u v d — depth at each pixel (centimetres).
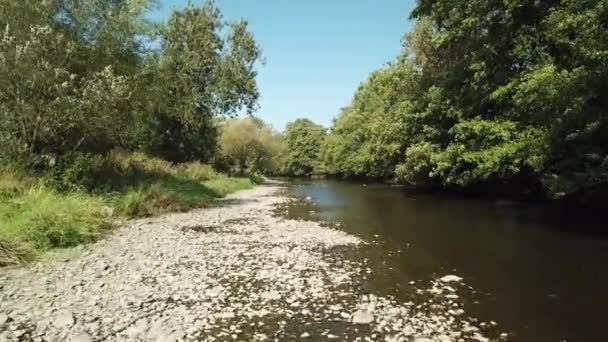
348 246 1294
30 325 654
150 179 2316
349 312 735
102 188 1867
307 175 9575
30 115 1647
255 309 744
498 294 831
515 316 715
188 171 3503
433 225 1705
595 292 838
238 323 679
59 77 1673
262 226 1675
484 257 1142
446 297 815
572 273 975
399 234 1498
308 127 9931
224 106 4478
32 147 1683
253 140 6112
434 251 1221
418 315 721
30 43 1553
